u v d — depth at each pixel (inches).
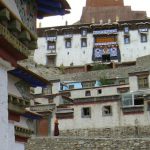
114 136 1797.5
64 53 3314.5
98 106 1886.1
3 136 423.5
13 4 451.8
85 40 3312.0
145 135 1765.5
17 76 536.4
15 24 442.3
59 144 1446.9
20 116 554.3
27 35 477.1
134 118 1817.2
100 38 3299.7
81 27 3326.8
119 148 1375.5
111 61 3174.2
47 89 2266.2
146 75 1962.4
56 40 3348.9
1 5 411.2
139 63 2723.9
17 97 522.6
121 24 3289.9
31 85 595.2
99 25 3294.8
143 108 1812.3
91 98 1907.0
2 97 431.8
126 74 2469.2
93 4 3912.4
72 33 3348.9
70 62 3284.9
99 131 1847.9
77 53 3297.2
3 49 434.3
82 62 3270.2
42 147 1459.2
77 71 3225.9
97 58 3262.8
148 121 1791.3
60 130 1897.1
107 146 1390.3
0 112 421.7
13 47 448.1
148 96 1815.9
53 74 2967.5
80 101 1918.1
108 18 3772.1
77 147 1422.2
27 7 506.0
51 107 1910.7
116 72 2529.5
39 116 629.6
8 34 430.3
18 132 534.3
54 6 540.4
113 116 1852.9
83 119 1888.5
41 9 553.9
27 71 542.3
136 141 1366.9
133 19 3503.9
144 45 3235.7
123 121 1828.2
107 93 2106.3
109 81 2447.1
